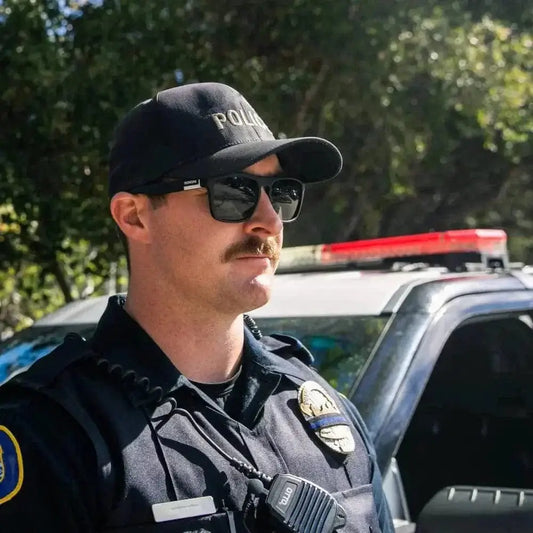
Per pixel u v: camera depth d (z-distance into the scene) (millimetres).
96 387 1451
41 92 5324
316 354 2402
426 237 2939
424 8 6605
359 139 7383
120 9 5516
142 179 1551
